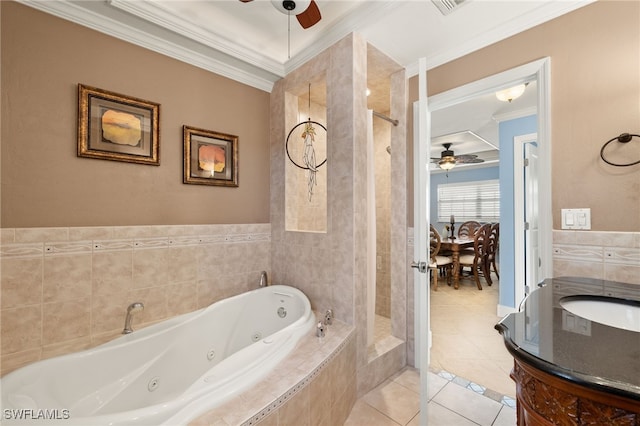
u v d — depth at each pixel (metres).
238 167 2.38
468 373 2.04
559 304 1.03
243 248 2.39
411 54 2.09
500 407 1.68
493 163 5.91
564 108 1.56
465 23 1.76
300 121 2.71
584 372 0.59
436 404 1.71
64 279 1.59
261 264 2.51
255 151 2.51
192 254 2.10
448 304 3.59
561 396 0.65
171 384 1.65
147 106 1.89
